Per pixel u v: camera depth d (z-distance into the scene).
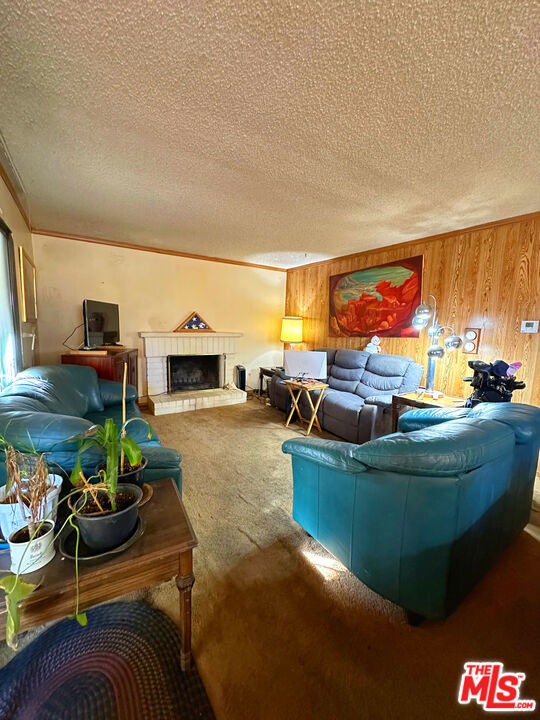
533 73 1.18
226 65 1.19
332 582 1.46
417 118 1.48
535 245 2.61
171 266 4.46
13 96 1.37
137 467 1.19
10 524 0.85
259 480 2.40
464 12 0.97
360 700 0.99
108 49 1.12
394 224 3.01
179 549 0.94
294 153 1.81
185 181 2.20
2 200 2.00
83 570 0.83
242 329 5.23
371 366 3.76
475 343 3.04
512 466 1.45
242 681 1.04
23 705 0.95
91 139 1.71
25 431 1.19
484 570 1.41
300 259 4.73
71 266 3.76
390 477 1.20
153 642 1.15
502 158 1.81
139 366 4.38
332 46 1.09
